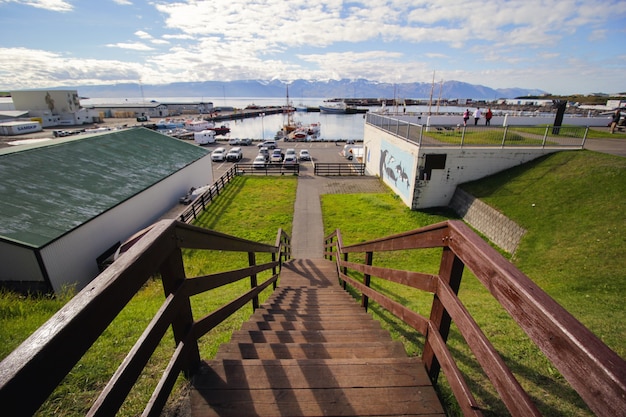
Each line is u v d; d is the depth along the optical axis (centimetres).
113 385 102
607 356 71
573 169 1221
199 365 199
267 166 2766
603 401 69
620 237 823
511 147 1480
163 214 1695
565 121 2338
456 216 1458
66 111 7006
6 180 1194
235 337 304
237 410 171
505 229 1148
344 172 2639
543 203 1125
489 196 1330
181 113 11525
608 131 2006
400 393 181
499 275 112
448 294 156
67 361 82
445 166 1517
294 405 173
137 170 1709
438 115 2566
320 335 305
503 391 109
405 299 620
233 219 1595
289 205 1786
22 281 970
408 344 337
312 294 596
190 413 170
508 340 354
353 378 191
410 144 1606
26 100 6869
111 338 339
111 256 1227
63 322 82
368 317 391
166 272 160
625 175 1034
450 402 213
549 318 88
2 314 450
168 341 318
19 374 67
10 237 932
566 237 928
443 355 161
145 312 438
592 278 720
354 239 1316
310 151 4156
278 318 388
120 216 1344
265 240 1345
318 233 1441
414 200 1586
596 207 979
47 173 1347
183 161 2072
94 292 94
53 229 1036
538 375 282
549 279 779
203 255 1176
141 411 215
